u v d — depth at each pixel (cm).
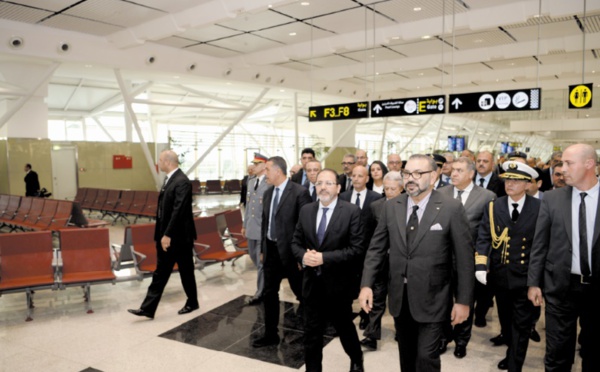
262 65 1495
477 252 344
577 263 279
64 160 1516
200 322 469
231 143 2739
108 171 1606
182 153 2381
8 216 1050
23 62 1292
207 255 631
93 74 1365
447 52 1314
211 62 1355
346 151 2558
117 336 432
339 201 341
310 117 1229
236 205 1719
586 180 272
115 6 872
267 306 411
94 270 535
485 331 443
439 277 266
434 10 906
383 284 402
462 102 935
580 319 281
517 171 325
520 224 328
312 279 330
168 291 584
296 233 355
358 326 465
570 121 2269
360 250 331
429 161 266
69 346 408
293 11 913
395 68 1442
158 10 907
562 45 1140
